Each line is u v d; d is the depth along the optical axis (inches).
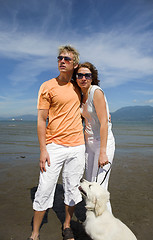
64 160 109.4
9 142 487.8
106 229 96.8
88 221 103.9
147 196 172.2
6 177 214.1
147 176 224.1
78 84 111.4
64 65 106.4
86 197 108.4
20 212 142.1
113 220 99.7
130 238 94.0
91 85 111.5
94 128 117.4
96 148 118.9
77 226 129.5
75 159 110.3
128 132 920.9
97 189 102.9
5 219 132.5
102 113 107.3
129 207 152.6
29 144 454.3
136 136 700.0
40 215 104.7
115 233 95.0
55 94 105.0
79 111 114.3
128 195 174.2
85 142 124.6
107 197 102.9
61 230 123.4
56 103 105.7
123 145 457.4
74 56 110.0
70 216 116.9
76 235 119.9
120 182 205.3
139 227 126.6
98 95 106.5
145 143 494.6
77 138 111.0
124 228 97.7
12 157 310.0
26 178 211.8
